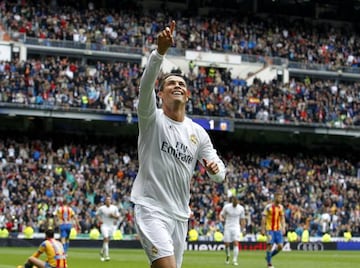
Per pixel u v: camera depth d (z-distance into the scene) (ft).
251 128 188.85
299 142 206.59
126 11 207.41
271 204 88.28
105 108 178.09
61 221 102.27
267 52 213.46
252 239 148.97
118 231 143.64
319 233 167.22
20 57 183.21
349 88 209.67
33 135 181.68
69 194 159.02
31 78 175.01
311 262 104.27
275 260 108.68
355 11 232.53
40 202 152.87
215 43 208.13
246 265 95.30
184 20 211.82
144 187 30.37
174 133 30.55
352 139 209.77
